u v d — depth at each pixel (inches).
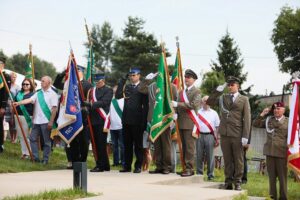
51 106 517.7
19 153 573.9
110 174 460.4
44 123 518.3
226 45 1952.5
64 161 561.9
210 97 471.2
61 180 392.2
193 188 377.4
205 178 578.2
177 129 466.0
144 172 485.4
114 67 2459.4
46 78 520.7
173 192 348.5
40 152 606.9
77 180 329.4
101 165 488.1
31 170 473.7
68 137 476.1
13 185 357.7
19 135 543.5
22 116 546.0
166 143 471.5
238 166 451.8
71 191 320.8
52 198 305.0
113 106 584.7
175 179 434.0
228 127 454.3
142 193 338.6
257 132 880.9
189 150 461.1
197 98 465.7
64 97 478.3
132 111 476.4
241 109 453.1
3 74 561.3
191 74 470.6
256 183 576.4
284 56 2048.5
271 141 463.8
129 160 486.3
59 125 478.6
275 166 465.7
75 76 482.3
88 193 324.8
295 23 1994.3
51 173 447.5
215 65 1956.2
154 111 457.1
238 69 1940.2
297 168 451.8
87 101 488.7
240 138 452.1
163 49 468.4
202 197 331.3
